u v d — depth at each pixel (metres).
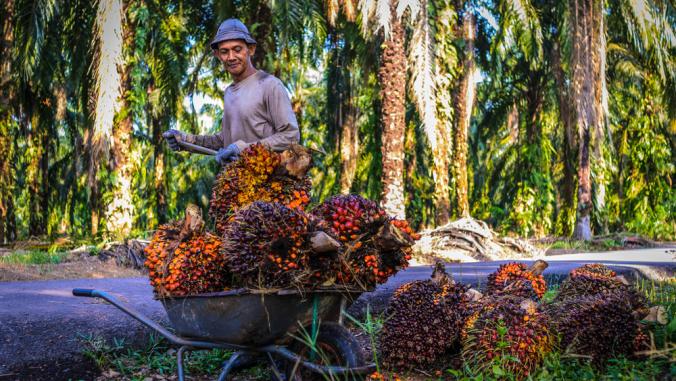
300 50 18.00
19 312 5.23
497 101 24.17
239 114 4.26
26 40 14.09
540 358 3.68
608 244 17.36
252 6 14.41
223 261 3.45
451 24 17.12
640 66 21.66
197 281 3.44
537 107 21.06
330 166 26.67
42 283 7.82
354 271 3.38
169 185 26.62
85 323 4.85
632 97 24.12
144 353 4.58
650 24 17.02
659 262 9.71
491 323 3.73
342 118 22.52
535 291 4.64
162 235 3.63
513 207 20.89
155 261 3.54
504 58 21.33
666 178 22.02
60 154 31.16
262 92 4.21
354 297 3.57
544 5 19.05
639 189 21.56
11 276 8.54
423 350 4.02
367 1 11.95
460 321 4.09
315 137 27.95
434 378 3.93
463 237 12.77
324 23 14.59
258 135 4.23
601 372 3.85
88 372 4.13
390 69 12.14
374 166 19.73
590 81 16.81
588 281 4.70
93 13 13.16
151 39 17.08
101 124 11.08
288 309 3.32
